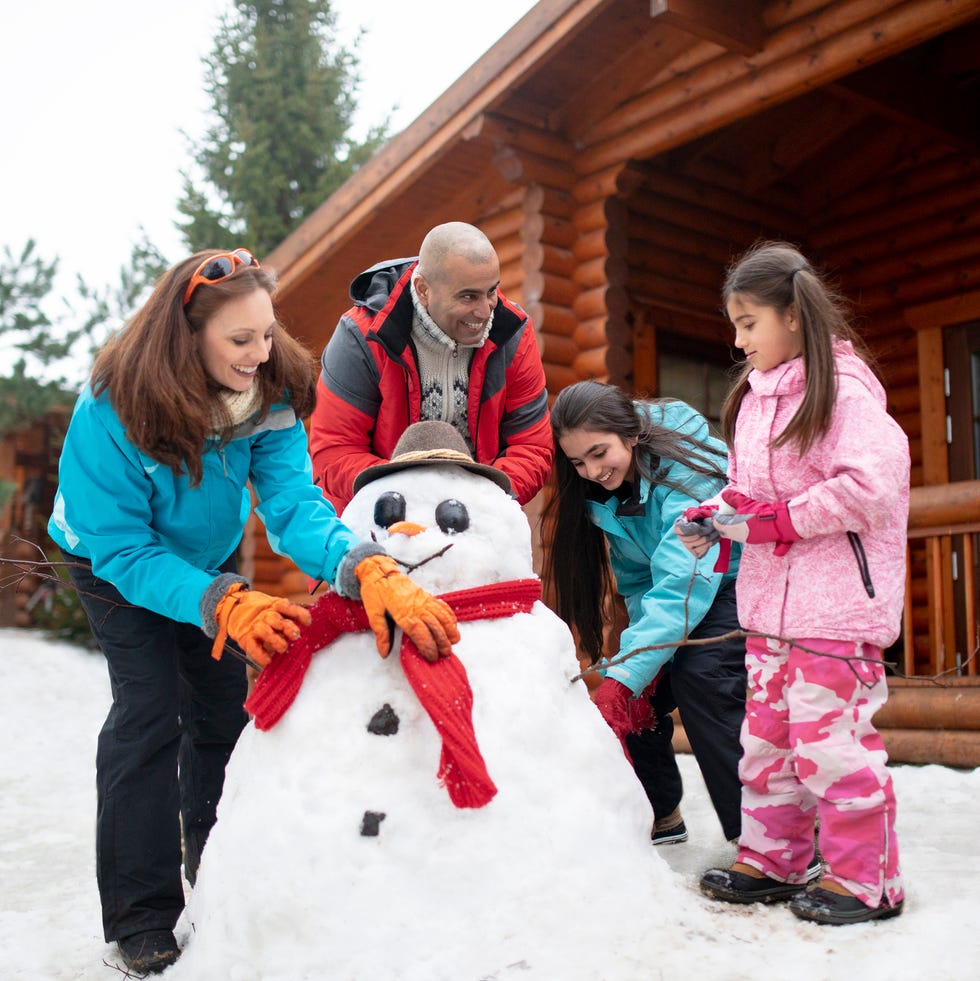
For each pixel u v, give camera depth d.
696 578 2.89
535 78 6.63
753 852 2.54
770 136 7.70
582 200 6.95
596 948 2.04
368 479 2.60
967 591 5.26
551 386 6.74
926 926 2.24
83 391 2.53
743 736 2.60
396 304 3.15
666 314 7.29
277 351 2.58
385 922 2.02
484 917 2.04
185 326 2.38
